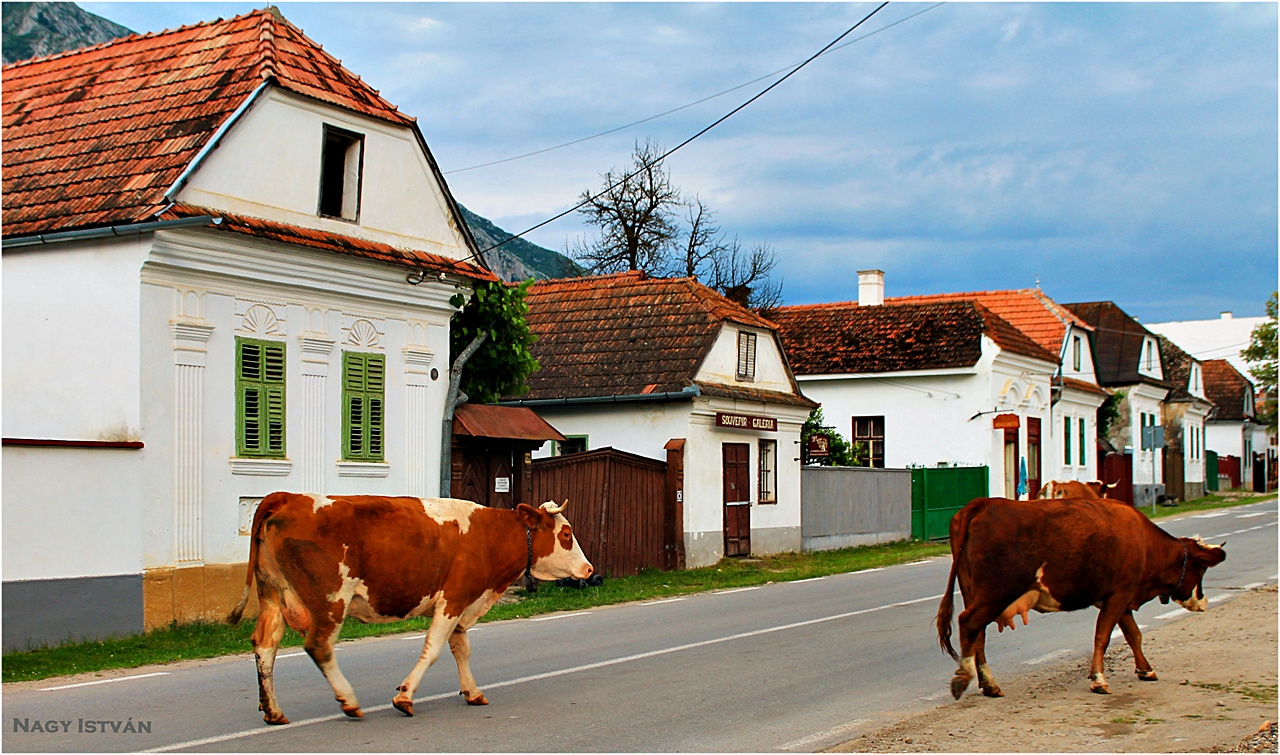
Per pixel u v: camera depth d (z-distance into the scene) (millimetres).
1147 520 10750
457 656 9773
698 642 13680
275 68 16688
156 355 14680
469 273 19469
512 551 9656
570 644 13531
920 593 19391
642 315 26906
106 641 13523
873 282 43844
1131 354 54406
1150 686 10727
